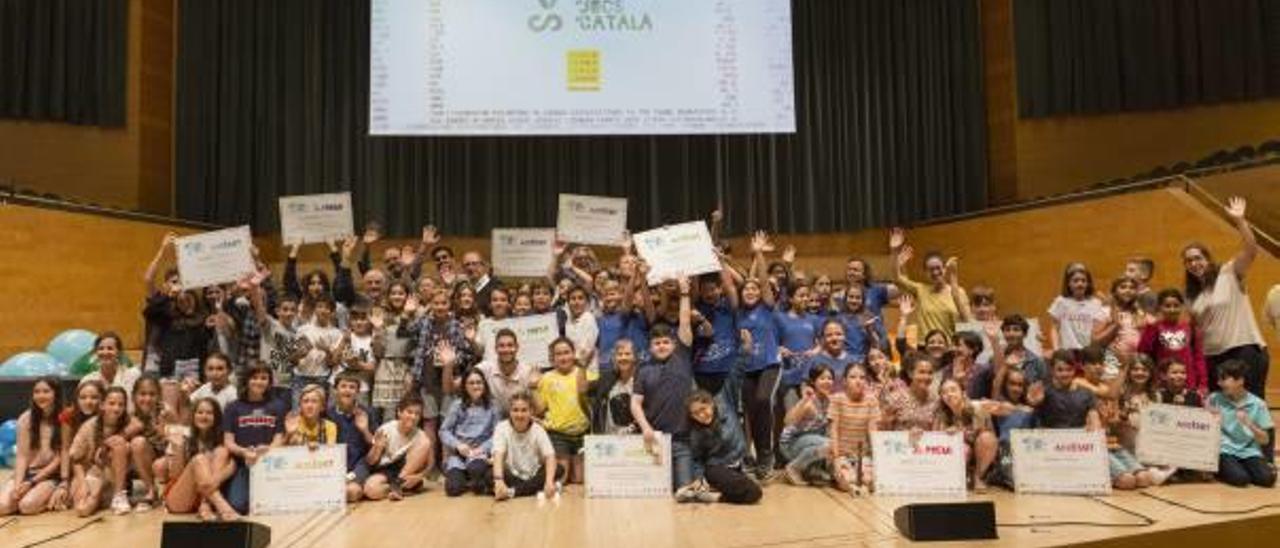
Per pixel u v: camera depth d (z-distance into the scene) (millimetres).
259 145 10688
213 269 6406
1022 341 5754
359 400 5648
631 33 10422
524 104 10320
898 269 7348
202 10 10734
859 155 11172
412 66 10227
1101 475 4992
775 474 5820
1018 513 4520
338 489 4988
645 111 10406
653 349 5492
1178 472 5379
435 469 6082
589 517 4668
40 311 8555
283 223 7461
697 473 5258
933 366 5531
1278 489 5004
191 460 4949
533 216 10859
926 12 11266
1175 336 5617
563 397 5723
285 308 6461
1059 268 9508
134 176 10383
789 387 6211
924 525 3984
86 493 5004
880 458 5137
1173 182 8672
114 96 10375
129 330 9297
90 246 8984
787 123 10516
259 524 3980
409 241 10766
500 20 10328
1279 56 10656
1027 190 10922
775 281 6832
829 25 11227
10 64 9992
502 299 6410
